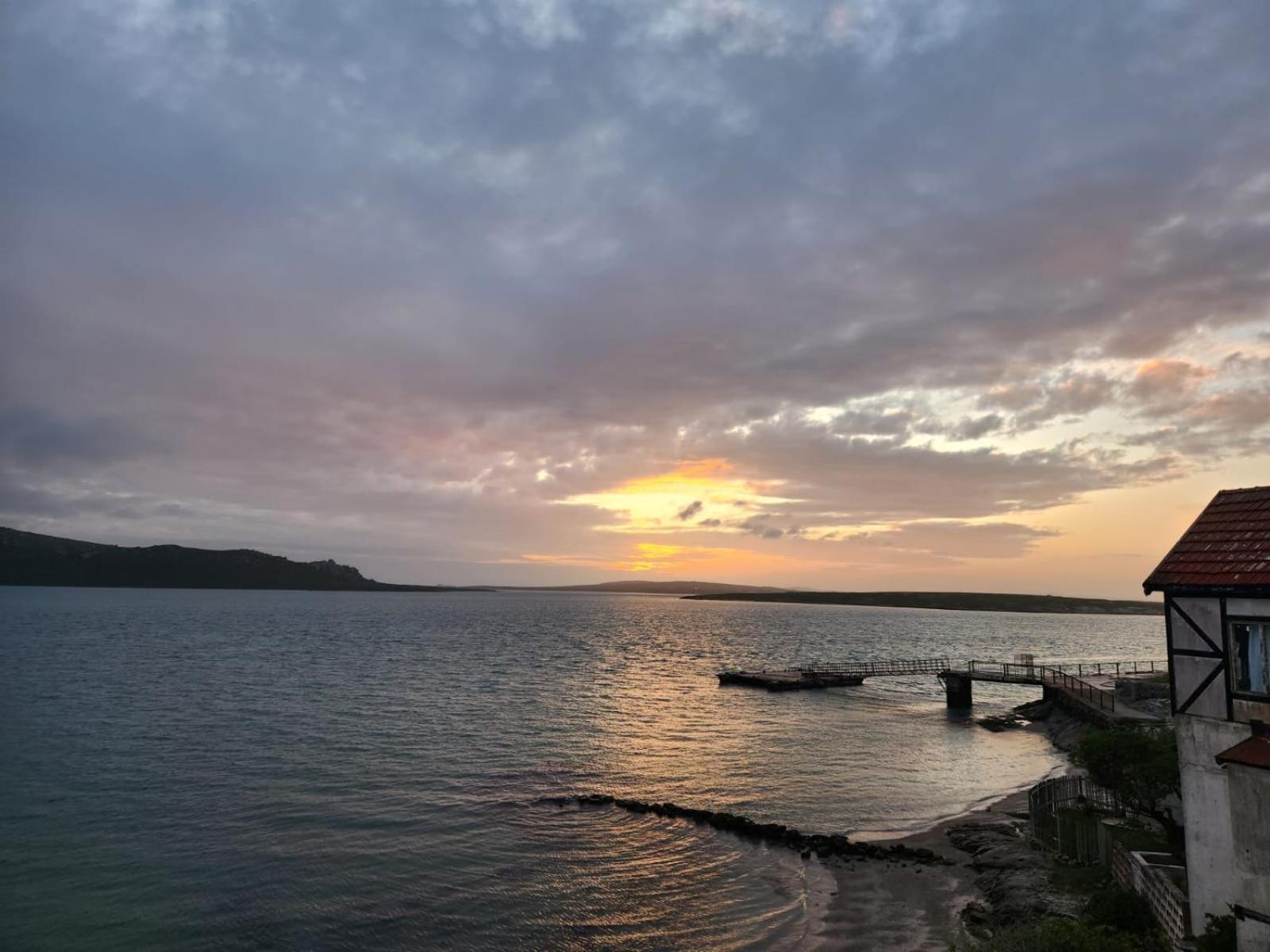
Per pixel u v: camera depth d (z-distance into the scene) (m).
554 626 199.00
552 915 25.19
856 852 30.33
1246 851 14.94
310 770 43.12
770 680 81.38
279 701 67.75
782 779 43.12
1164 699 53.47
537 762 46.12
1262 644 15.72
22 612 193.00
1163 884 18.47
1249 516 17.77
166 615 195.25
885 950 22.03
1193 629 16.91
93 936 23.48
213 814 35.06
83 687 73.44
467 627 185.38
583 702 70.25
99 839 31.73
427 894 26.72
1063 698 61.62
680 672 98.00
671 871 28.84
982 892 25.52
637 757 48.19
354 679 83.44
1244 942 14.78
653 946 23.03
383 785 40.28
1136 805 25.50
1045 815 29.38
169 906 25.55
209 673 86.50
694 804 37.72
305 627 168.88
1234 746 15.57
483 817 35.16
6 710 60.72
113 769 42.94
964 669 80.94
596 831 33.38
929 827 34.62
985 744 54.69
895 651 138.12
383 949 22.88
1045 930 16.94
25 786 39.22
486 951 22.78
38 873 28.17
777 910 25.27
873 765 47.22
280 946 22.97
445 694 73.31
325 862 29.45
